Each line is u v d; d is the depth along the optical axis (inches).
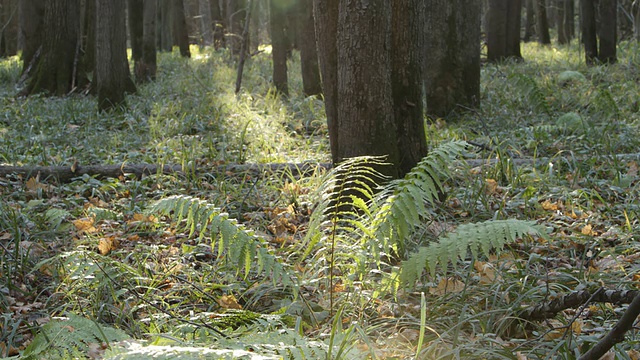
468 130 415.8
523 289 173.9
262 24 1695.4
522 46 1136.8
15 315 175.0
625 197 285.6
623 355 140.4
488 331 157.2
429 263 149.5
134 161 356.8
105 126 474.0
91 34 756.0
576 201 270.8
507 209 263.7
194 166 321.1
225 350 105.7
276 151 368.5
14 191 296.7
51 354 121.5
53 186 304.7
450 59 472.4
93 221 249.8
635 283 182.7
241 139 358.3
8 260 209.0
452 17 470.9
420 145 271.3
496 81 605.9
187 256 216.2
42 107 547.5
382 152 241.0
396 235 162.6
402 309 173.0
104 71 539.8
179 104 503.8
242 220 267.4
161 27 1305.4
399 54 263.6
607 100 453.1
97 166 321.7
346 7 240.4
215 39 1214.3
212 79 673.6
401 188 163.9
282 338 125.7
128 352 106.3
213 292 192.1
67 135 426.3
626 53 776.9
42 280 202.7
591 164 320.2
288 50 909.8
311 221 162.4
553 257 216.4
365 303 163.0
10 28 1339.8
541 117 457.7
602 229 245.1
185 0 1782.7
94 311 172.2
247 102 506.6
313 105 492.4
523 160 333.7
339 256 172.9
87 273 171.2
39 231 236.7
